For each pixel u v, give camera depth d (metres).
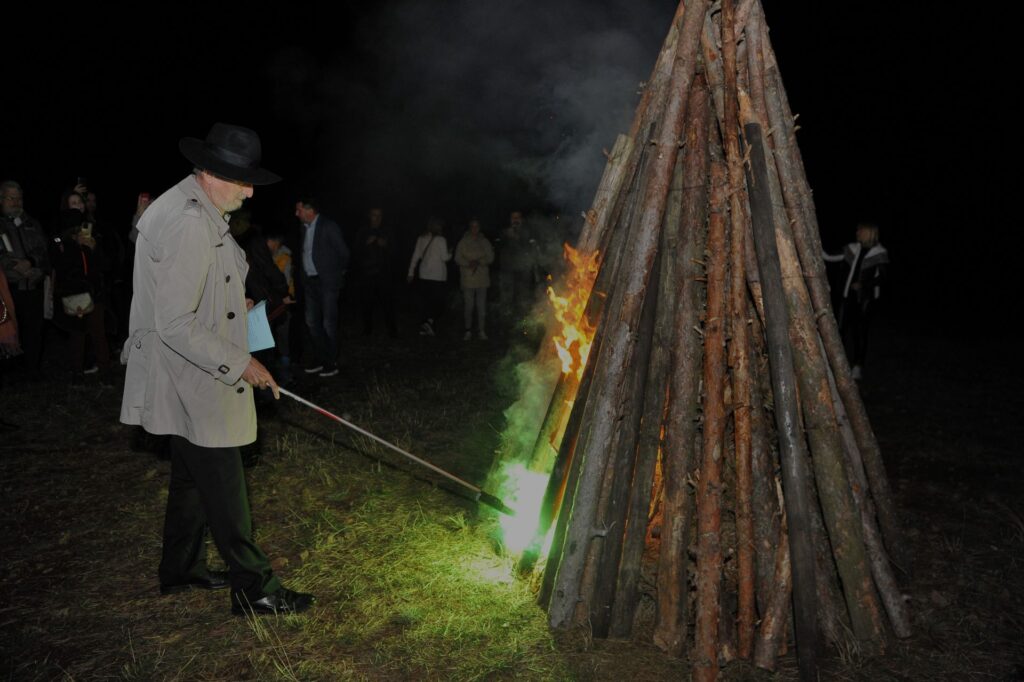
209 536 4.48
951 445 6.64
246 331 3.60
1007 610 3.82
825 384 3.48
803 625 3.24
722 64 3.59
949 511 5.12
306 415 6.93
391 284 11.29
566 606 3.51
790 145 3.65
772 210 3.50
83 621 3.61
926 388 8.95
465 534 4.46
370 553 4.27
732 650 3.35
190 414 3.37
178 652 3.36
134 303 3.50
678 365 3.52
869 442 3.76
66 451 5.93
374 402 7.50
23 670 3.23
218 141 3.33
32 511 4.82
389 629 3.56
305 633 3.50
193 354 3.24
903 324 14.31
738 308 3.46
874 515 3.64
